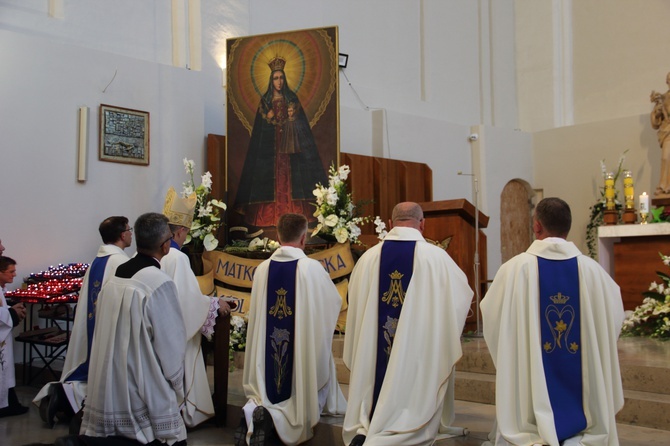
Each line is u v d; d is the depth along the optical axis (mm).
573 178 12656
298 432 4445
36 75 7332
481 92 13281
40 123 7340
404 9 12117
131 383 3896
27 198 7207
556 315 3658
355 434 3975
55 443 3725
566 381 3605
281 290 4691
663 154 10188
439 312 3998
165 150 8414
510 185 12883
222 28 9508
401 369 3926
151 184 8258
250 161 8133
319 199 7168
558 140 12883
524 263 3746
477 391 5230
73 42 7996
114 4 8430
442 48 12680
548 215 3771
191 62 9156
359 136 10844
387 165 10742
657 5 12070
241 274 7008
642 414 4500
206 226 7156
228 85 8250
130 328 3908
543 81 13398
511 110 13617
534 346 3625
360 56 11266
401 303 4055
